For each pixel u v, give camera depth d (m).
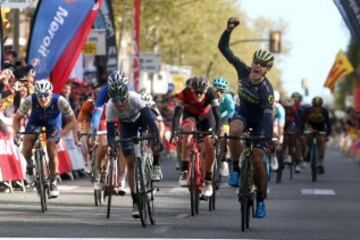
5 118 37.56
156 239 23.25
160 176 28.55
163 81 119.69
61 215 28.81
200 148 30.38
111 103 26.89
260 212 26.56
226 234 24.78
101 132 31.67
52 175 30.62
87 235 23.78
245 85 25.92
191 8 102.31
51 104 30.03
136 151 26.27
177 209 31.86
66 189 39.09
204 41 110.12
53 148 30.50
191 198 29.72
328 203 35.78
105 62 63.47
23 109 30.05
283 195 39.28
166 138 72.94
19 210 30.03
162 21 99.19
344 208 33.75
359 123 90.25
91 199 34.56
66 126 30.53
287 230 26.19
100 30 61.12
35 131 29.72
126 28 96.19
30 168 29.83
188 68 112.69
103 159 31.80
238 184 26.95
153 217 27.09
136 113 27.03
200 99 30.16
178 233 24.77
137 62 70.69
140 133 27.73
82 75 60.53
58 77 48.72
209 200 31.66
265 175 26.14
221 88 34.12
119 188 31.55
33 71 42.25
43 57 47.53
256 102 25.95
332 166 72.56
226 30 26.41
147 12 93.31
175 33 103.12
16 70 43.59
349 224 28.27
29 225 25.75
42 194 29.62
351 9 40.84
